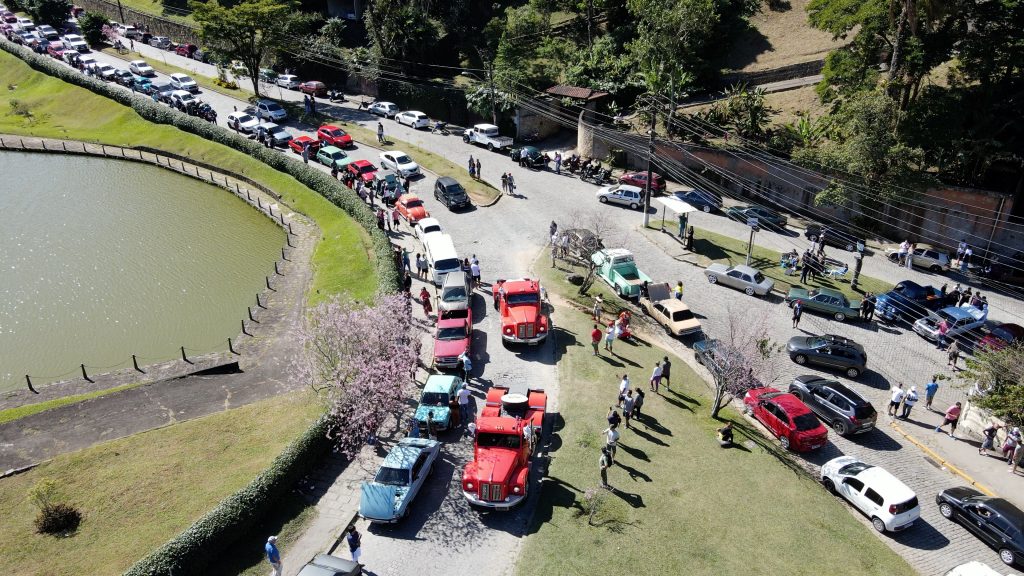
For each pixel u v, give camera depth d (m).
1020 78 52.12
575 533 24.86
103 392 35.22
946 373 36.97
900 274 47.50
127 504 26.39
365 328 30.28
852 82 54.16
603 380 34.44
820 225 52.03
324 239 52.44
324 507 26.59
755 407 32.72
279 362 37.25
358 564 22.48
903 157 49.72
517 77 68.69
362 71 80.69
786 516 26.27
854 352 36.22
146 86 83.50
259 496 25.25
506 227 52.00
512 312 37.06
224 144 69.62
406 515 26.00
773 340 39.09
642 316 41.34
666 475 28.02
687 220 51.47
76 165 71.38
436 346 34.94
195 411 32.50
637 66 67.81
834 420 32.56
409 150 66.00
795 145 57.34
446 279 39.91
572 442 29.77
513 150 64.44
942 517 27.75
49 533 25.12
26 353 41.53
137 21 115.69
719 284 44.88
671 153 60.38
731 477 28.22
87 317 44.97
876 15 50.84
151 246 53.97
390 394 28.78
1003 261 49.56
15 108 82.88
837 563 24.14
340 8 94.38
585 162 61.03
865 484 26.97
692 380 35.47
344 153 61.88
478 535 25.11
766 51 71.44
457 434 30.61
